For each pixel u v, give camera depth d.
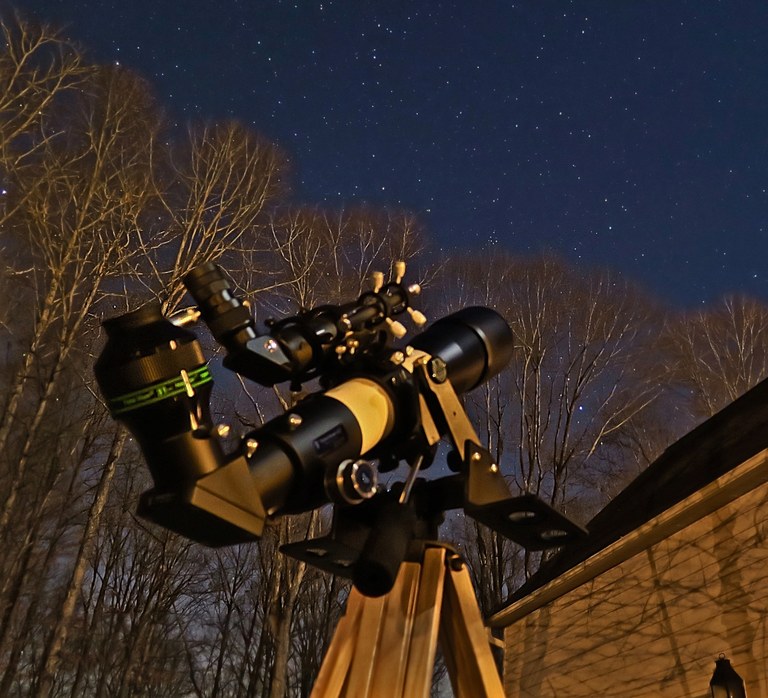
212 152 18.97
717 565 6.05
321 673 1.10
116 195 16.83
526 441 25.56
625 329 27.41
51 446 16.20
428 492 1.23
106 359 0.93
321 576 28.11
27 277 16.00
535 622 9.38
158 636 29.56
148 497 0.87
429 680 1.07
